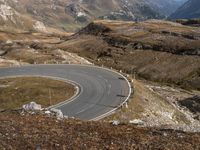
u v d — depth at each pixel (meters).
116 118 51.28
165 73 118.56
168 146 21.67
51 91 66.69
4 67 96.06
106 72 84.69
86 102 59.72
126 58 134.88
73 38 187.38
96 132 24.03
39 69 90.94
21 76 81.50
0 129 23.34
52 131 23.72
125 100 58.94
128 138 22.95
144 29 161.38
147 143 22.11
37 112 31.11
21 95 65.62
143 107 59.47
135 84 71.81
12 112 31.08
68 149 20.89
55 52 121.38
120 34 159.62
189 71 115.94
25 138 22.03
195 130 27.39
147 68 123.94
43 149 20.67
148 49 136.75
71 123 26.28
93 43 159.12
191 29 152.75
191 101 84.00
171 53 129.00
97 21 194.12
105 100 60.16
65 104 59.28
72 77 79.19
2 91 68.25
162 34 147.50
